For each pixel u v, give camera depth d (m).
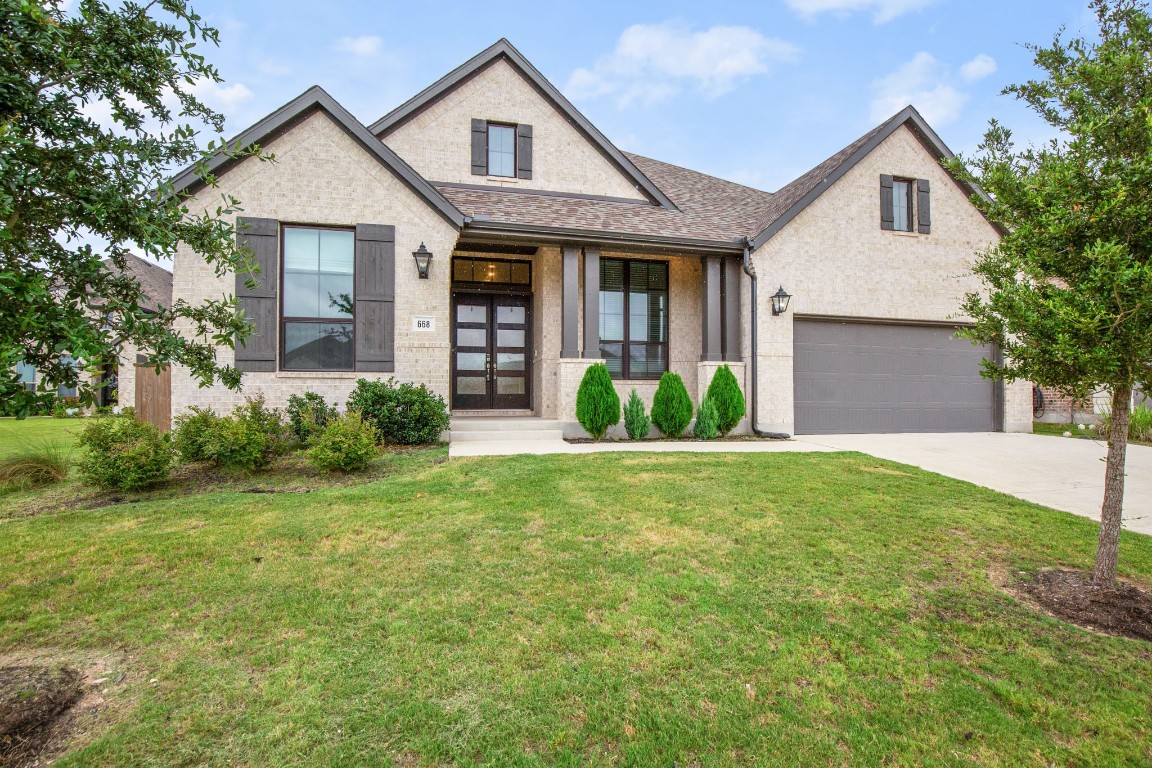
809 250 10.45
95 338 1.99
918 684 2.33
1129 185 2.89
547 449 8.02
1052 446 8.87
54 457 6.20
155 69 2.41
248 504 4.82
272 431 6.64
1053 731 2.06
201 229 2.62
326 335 8.66
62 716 2.05
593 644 2.56
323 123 8.60
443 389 8.93
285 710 2.09
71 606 2.92
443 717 2.05
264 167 8.34
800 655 2.51
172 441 6.37
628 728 2.01
